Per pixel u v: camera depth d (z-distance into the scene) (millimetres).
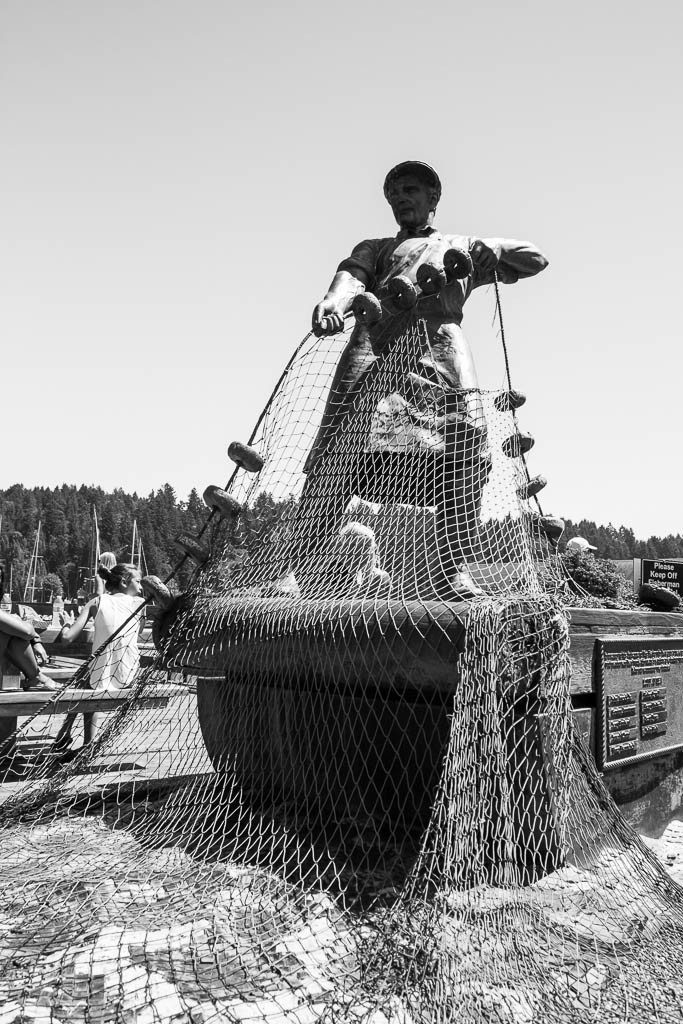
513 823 4289
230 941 3566
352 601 4758
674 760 6559
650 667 6094
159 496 197500
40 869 4516
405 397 5832
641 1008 3262
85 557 190250
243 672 5367
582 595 6461
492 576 5461
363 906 3842
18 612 20531
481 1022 3057
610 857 4715
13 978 3289
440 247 6305
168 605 5707
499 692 4359
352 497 5719
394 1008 3066
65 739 7453
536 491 5910
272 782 5266
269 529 5766
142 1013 3029
